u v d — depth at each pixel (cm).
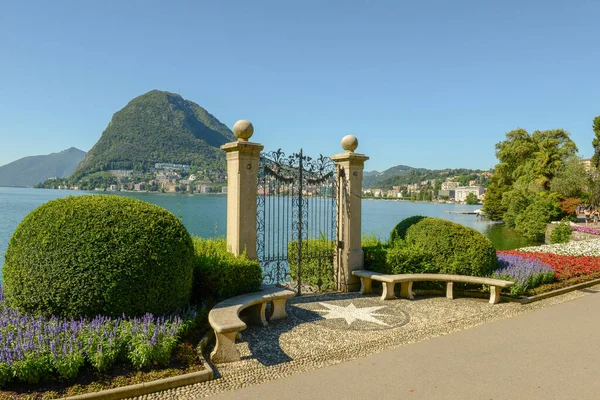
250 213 686
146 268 472
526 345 537
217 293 602
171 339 430
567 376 441
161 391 388
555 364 473
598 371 455
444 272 843
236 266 616
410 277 773
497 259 934
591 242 1767
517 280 806
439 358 488
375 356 493
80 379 382
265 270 859
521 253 1236
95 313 458
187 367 423
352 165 826
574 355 502
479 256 831
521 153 4534
